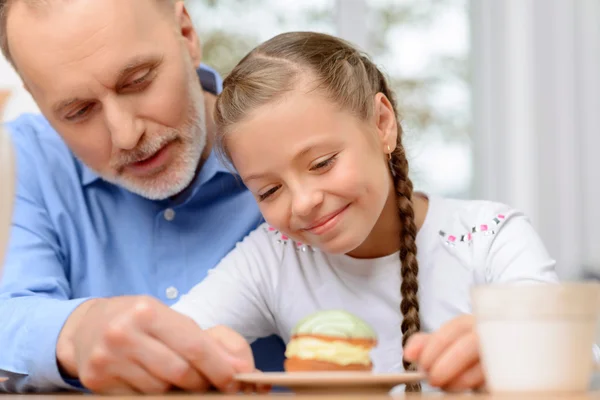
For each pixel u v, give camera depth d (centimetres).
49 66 127
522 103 303
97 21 126
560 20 298
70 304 108
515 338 66
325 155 122
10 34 132
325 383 73
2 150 60
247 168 126
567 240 296
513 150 304
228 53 300
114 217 165
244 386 88
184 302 141
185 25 151
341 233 125
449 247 142
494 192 309
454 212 148
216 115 137
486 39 311
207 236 163
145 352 84
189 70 143
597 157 294
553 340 65
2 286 143
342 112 126
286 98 123
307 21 307
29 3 128
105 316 93
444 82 313
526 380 66
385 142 138
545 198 300
